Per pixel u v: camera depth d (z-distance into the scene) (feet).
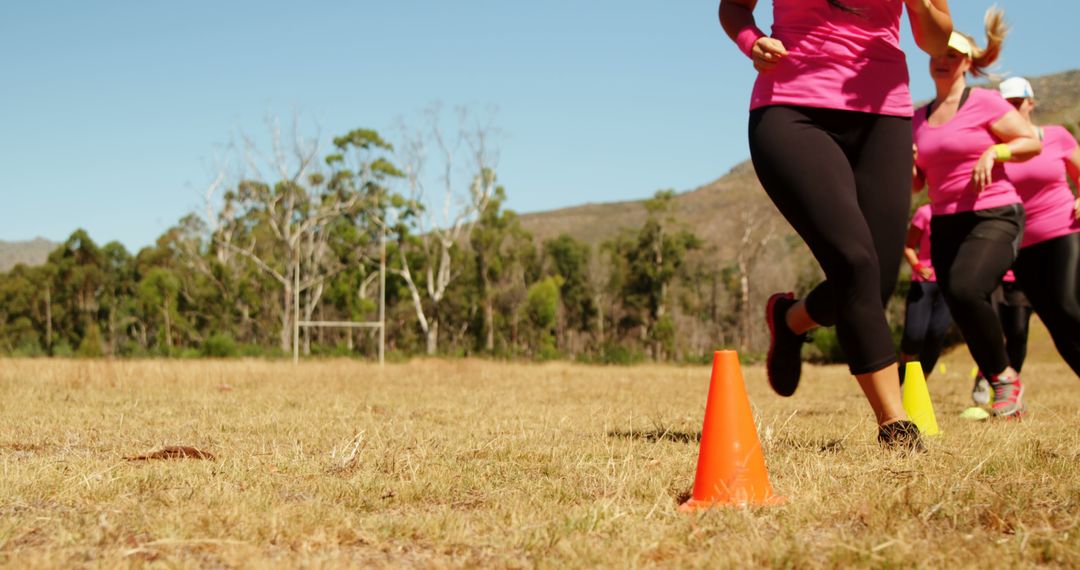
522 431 16.81
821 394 32.45
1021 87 23.13
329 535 8.40
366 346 161.89
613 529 8.65
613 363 98.53
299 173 147.84
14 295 190.90
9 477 10.91
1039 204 21.35
